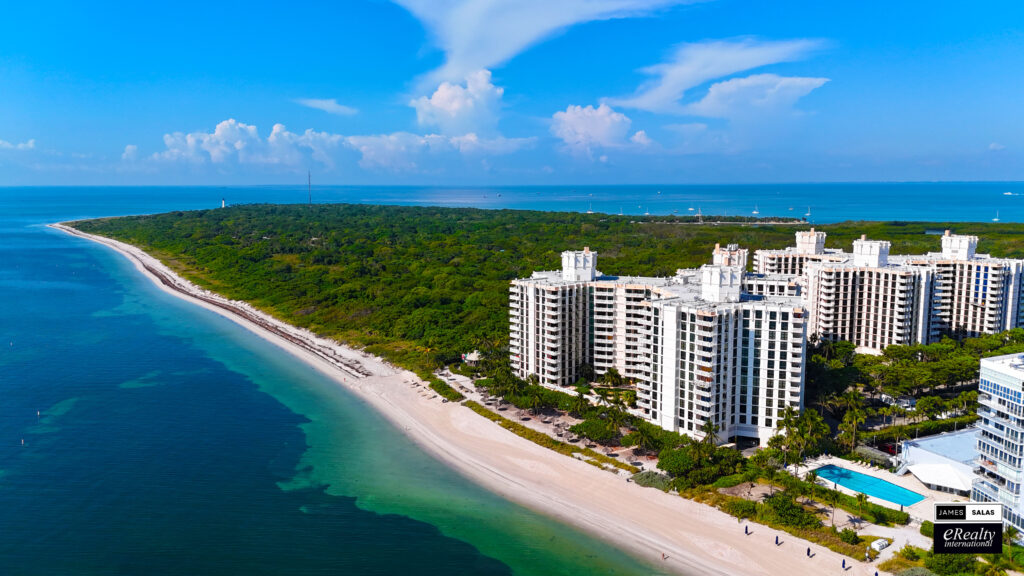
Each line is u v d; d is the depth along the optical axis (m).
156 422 180.50
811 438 139.62
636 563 116.31
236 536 124.62
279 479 148.00
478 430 171.50
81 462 154.88
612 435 155.38
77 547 119.88
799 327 149.75
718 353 150.75
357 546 122.06
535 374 196.25
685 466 140.38
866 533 119.19
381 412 189.25
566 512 133.25
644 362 166.88
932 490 133.75
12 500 136.25
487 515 133.00
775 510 124.81
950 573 105.06
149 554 118.38
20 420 180.62
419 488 144.12
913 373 180.00
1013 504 112.94
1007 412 113.81
